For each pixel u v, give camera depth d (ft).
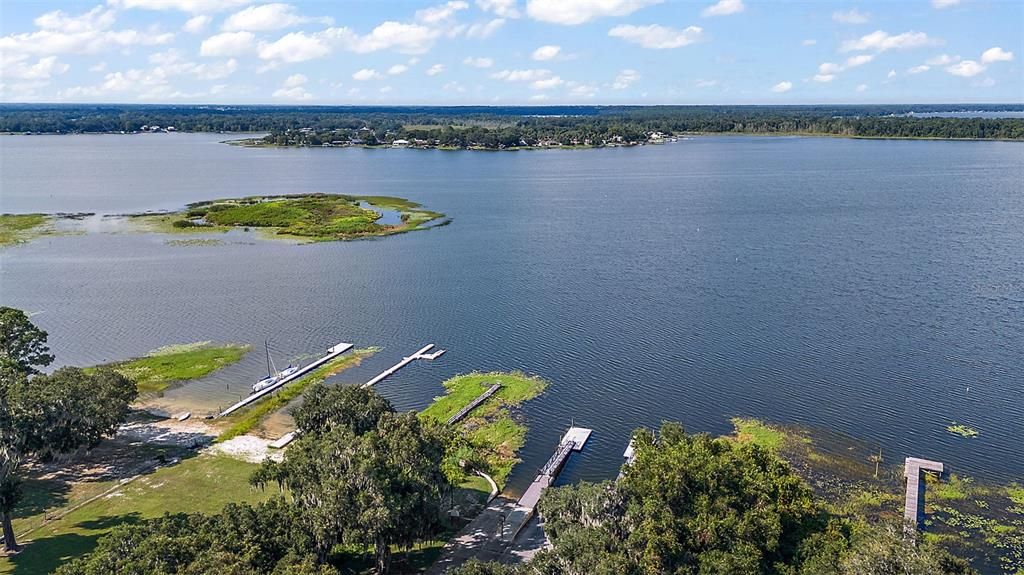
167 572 150.41
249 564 158.61
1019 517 226.38
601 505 185.47
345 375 351.05
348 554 209.56
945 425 282.56
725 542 175.73
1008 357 342.85
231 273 538.47
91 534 217.77
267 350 385.09
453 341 393.09
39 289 495.00
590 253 582.76
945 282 465.06
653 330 396.37
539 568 161.89
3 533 216.33
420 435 217.77
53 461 265.95
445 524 228.43
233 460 268.62
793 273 499.10
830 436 277.03
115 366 363.76
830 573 162.20
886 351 354.54
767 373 334.44
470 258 576.20
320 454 200.23
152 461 267.80
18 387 241.35
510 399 319.68
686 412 301.43
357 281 513.04
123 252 606.96
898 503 233.96
